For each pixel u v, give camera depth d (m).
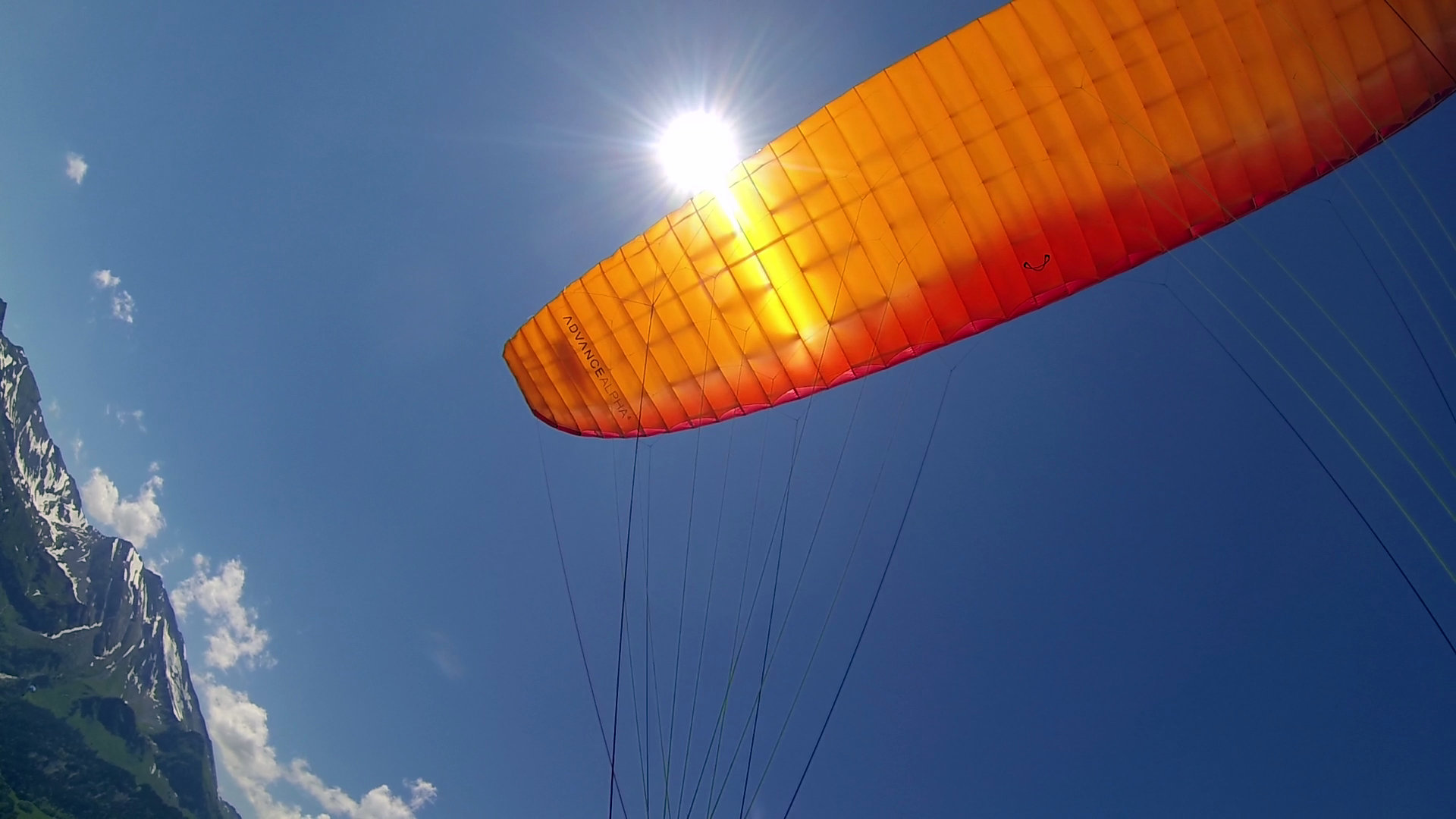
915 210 11.97
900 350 12.71
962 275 12.15
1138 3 10.62
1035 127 11.30
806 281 12.65
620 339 13.67
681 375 13.62
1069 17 10.88
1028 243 11.82
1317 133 10.52
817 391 13.25
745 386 13.44
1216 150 10.85
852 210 12.16
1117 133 11.08
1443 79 9.91
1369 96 10.20
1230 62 10.51
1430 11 9.71
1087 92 11.03
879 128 11.80
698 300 13.11
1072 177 11.39
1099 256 11.72
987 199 11.71
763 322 13.01
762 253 12.65
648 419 14.09
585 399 14.31
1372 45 10.01
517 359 14.61
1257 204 11.01
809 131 12.08
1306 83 10.36
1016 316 12.32
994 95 11.33
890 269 12.32
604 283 13.48
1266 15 10.24
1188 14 10.48
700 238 12.81
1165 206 11.25
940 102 11.52
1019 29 11.06
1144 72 10.80
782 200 12.38
